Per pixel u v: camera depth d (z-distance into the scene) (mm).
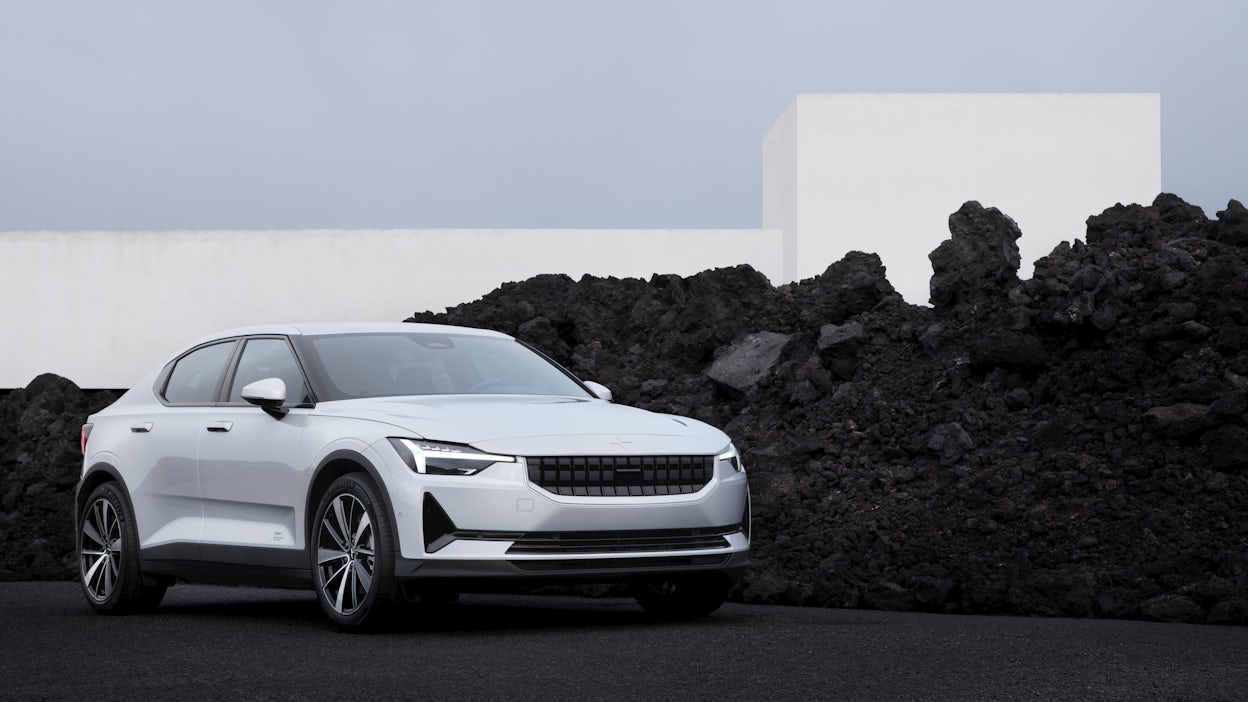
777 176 29141
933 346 11547
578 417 6770
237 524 7297
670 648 5801
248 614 7887
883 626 6676
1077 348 10727
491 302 16562
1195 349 10172
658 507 6527
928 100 26891
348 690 4812
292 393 7309
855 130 26906
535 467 6367
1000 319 11391
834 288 13578
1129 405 9844
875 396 11133
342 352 7477
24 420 15914
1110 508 8633
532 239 23844
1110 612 7387
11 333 24625
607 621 7090
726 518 6785
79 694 4816
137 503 7910
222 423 7445
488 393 7406
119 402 8555
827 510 9539
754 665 5289
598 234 23828
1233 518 8266
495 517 6250
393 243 23922
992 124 26859
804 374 11672
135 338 24422
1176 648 5730
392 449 6418
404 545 6289
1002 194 26891
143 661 5656
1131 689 4703
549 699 4590
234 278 24203
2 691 4898
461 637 6332
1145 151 26781
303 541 6848
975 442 9977
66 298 24562
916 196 26875
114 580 8023
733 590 8492
